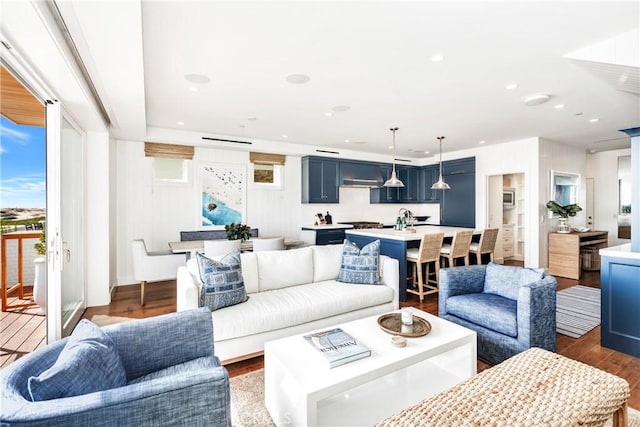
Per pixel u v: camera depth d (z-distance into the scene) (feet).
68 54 6.91
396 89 10.81
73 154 11.15
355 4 6.22
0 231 11.93
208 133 17.29
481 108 12.76
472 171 21.71
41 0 5.23
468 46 7.89
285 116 14.02
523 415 3.91
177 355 5.51
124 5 5.46
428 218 25.88
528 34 7.33
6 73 7.64
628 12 6.48
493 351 8.12
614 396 4.31
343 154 22.04
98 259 12.98
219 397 3.88
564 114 13.58
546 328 7.79
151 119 14.51
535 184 18.34
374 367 5.51
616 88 10.53
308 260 11.15
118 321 11.26
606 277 9.05
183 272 8.82
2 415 2.97
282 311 8.38
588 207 23.48
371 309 10.17
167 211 17.38
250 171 19.80
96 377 3.91
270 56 8.40
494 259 22.89
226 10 6.37
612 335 8.91
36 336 9.81
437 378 7.02
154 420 3.53
